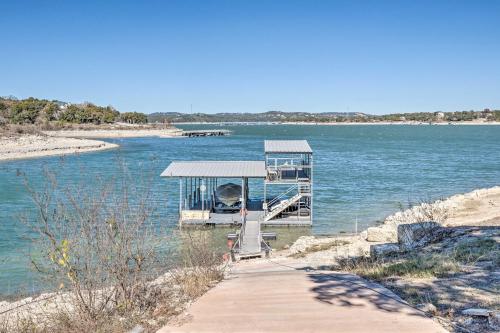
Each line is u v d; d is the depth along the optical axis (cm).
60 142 10431
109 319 751
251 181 5794
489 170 6706
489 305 685
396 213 3509
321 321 659
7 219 3005
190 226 3306
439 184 5359
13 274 1914
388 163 7700
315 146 12069
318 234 3123
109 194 1032
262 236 2956
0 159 7519
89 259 812
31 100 18062
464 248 1173
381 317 661
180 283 1026
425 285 832
